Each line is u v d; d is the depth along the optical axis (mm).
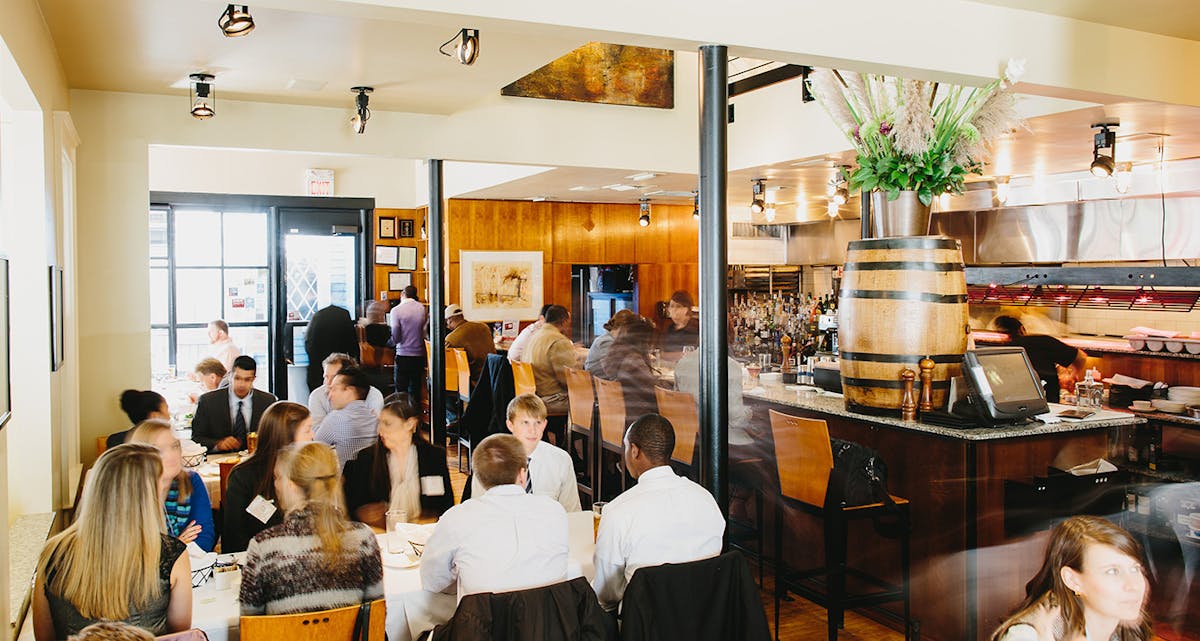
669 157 7672
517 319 10492
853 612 4637
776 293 10930
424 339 9516
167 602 2607
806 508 4234
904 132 3773
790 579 4328
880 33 3795
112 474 2541
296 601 2693
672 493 3127
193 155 9508
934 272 3873
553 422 7461
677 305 7688
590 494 6738
